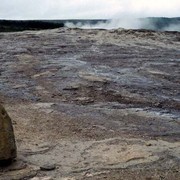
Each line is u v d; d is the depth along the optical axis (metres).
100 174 6.56
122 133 8.83
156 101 11.65
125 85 13.14
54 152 7.50
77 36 23.22
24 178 6.40
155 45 20.98
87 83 13.27
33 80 14.01
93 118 10.01
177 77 14.30
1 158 6.67
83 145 7.89
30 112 10.41
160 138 8.55
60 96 12.15
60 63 16.28
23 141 8.05
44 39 22.27
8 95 12.31
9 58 17.42
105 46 20.23
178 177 6.46
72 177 6.43
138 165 6.96
